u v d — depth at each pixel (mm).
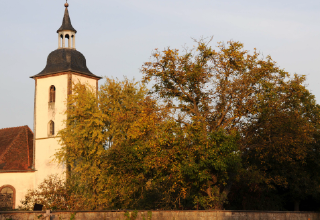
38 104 48594
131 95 40438
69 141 38906
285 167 30938
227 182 26875
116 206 33625
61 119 46750
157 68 27328
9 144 48281
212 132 22391
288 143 25953
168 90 27547
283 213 22328
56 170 45875
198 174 22062
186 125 25641
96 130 38219
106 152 34469
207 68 26828
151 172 24688
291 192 33000
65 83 47281
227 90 25922
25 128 50969
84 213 18875
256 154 28609
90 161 38656
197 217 20719
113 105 39719
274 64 27156
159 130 23750
